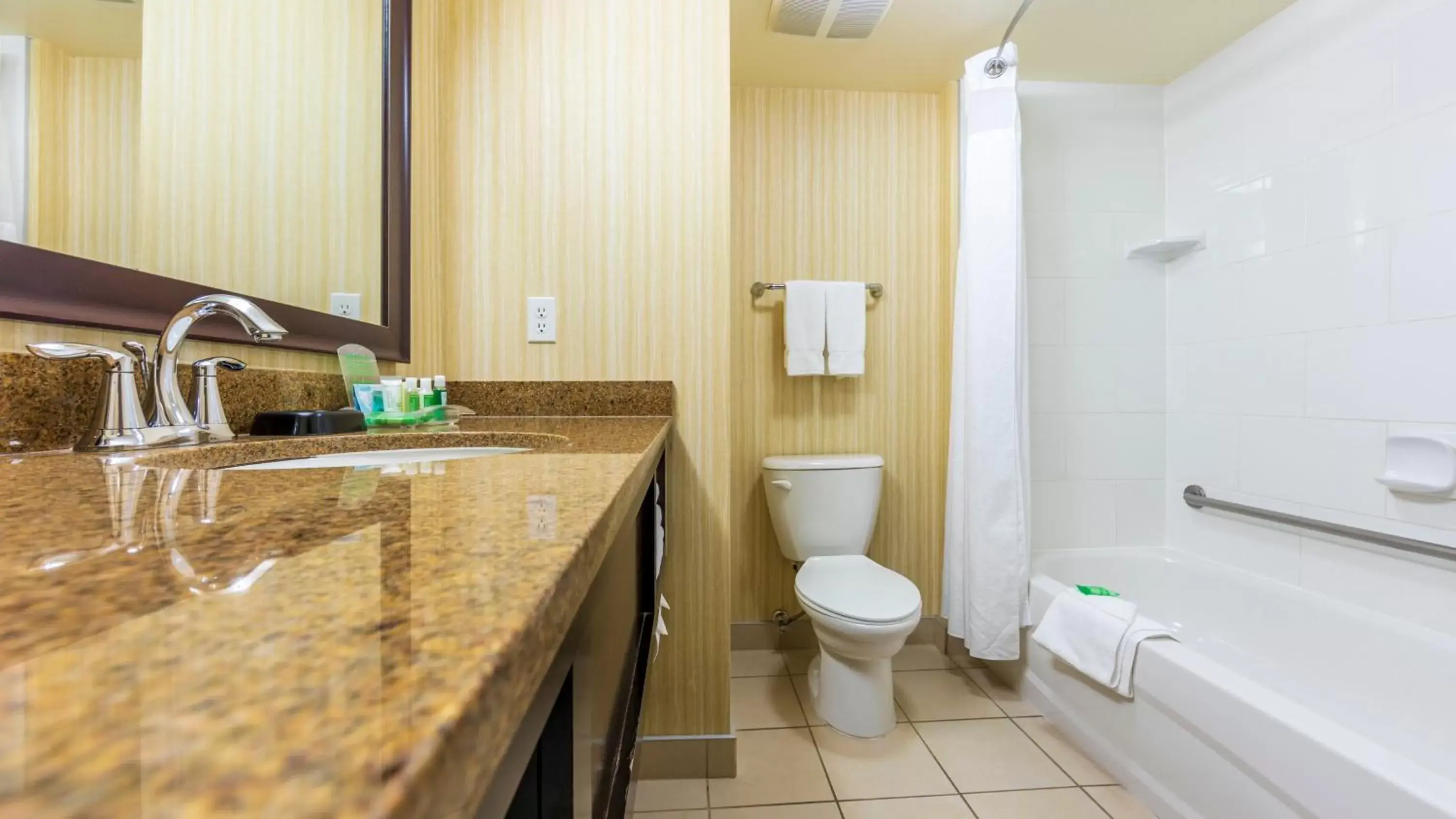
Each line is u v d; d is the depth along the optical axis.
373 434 0.90
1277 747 1.01
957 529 1.86
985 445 1.77
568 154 1.34
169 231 0.74
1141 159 2.08
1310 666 1.49
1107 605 1.46
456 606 0.20
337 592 0.21
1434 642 1.26
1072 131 2.06
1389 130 1.44
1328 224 1.57
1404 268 1.41
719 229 1.35
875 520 1.94
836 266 2.08
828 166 2.07
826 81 2.01
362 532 0.29
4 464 0.54
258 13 0.88
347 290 1.10
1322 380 1.58
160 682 0.14
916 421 2.11
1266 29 1.73
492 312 1.35
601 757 0.50
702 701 1.37
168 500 0.37
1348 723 1.34
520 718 0.18
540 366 1.35
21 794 0.09
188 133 0.77
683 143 1.35
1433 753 1.21
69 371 0.64
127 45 0.68
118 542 0.27
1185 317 2.01
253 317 0.68
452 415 1.23
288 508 0.35
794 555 1.91
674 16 1.35
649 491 1.00
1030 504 1.91
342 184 1.08
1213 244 1.91
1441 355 1.34
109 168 0.66
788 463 1.91
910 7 1.66
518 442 0.92
